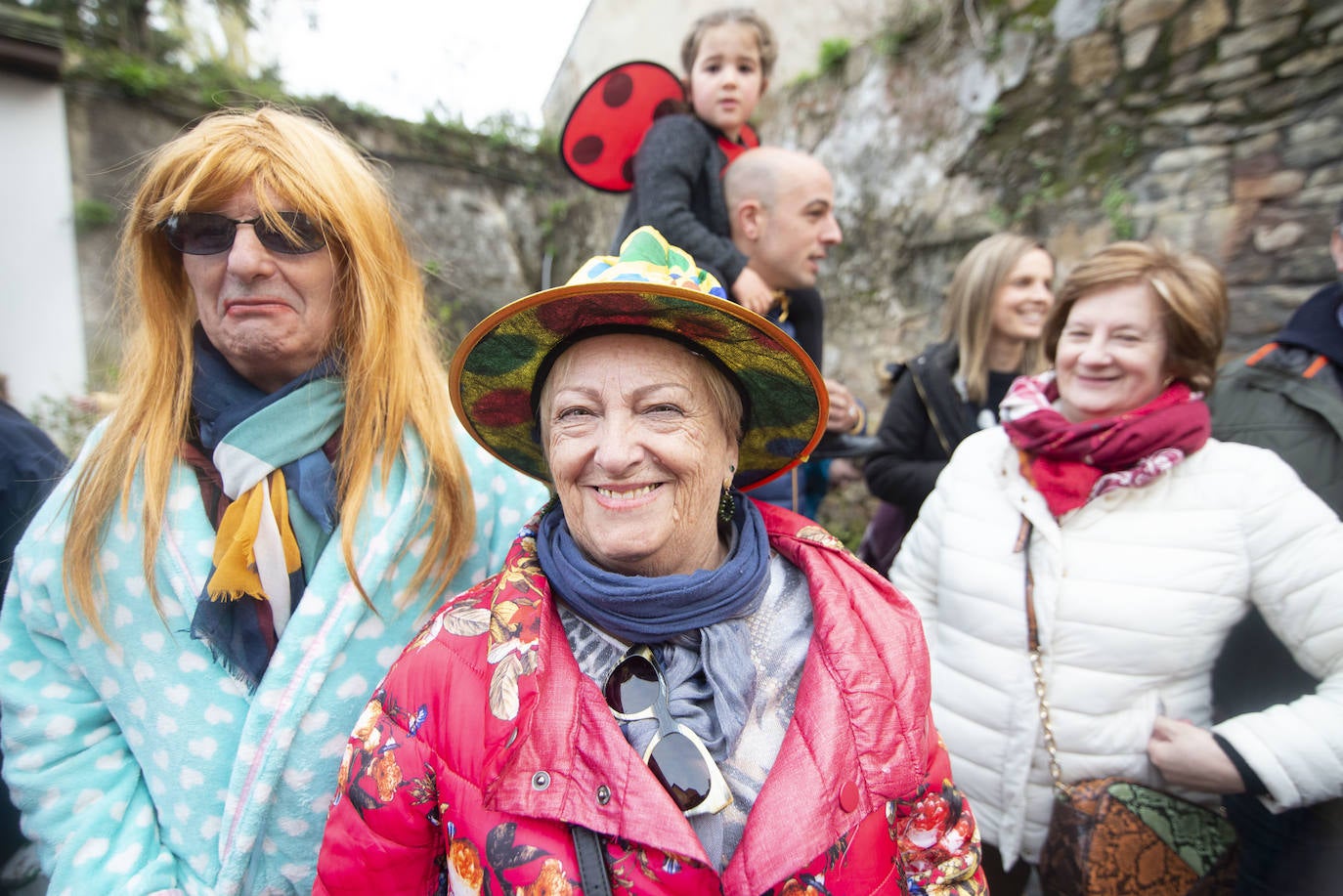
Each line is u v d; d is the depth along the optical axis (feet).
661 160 7.16
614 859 2.74
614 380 3.16
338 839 3.07
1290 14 11.05
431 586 3.96
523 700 2.83
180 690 3.64
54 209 18.61
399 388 3.89
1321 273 10.82
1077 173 13.58
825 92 18.48
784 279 7.14
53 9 21.81
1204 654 4.60
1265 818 4.79
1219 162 11.85
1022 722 4.82
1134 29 12.74
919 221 16.28
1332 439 5.25
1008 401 5.35
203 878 3.59
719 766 2.99
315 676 3.57
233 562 3.53
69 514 3.65
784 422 3.82
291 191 3.52
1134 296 4.75
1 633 3.81
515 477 4.43
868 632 3.24
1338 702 4.22
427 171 26.91
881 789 2.93
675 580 3.09
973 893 3.39
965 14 15.21
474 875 2.80
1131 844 4.24
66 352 18.58
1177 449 4.60
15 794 3.74
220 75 22.04
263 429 3.64
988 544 5.06
